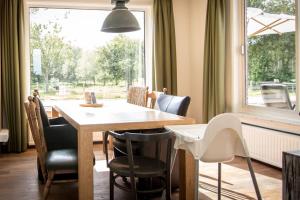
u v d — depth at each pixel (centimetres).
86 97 396
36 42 514
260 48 432
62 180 279
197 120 550
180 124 268
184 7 558
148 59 558
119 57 553
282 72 396
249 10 450
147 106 409
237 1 460
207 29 480
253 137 409
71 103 416
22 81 479
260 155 399
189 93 563
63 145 323
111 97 553
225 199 288
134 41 557
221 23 460
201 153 211
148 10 552
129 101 455
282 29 394
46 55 520
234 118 214
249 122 420
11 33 469
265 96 425
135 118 275
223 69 463
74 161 269
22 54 478
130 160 225
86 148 243
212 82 475
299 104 370
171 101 340
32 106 271
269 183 331
